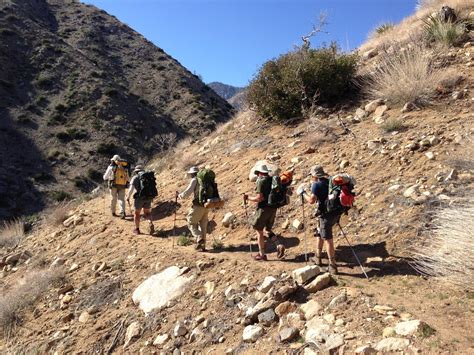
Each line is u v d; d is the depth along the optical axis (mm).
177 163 13375
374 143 8758
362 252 6312
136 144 39875
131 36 66688
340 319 4734
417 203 6637
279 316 5211
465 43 11203
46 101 42969
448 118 8664
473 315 4430
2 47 47219
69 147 37156
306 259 6438
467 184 6574
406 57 11047
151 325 6211
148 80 55281
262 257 6828
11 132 37062
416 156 7816
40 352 6723
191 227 7801
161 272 7332
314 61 11680
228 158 11555
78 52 53938
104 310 7168
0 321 7852
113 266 8359
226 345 5250
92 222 11172
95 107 42719
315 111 11289
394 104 10094
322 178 6125
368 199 7348
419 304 4816
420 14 14914
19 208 29250
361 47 15109
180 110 49625
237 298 5918
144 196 9453
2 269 10781
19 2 61969
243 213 8695
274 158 10125
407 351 3941
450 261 5262
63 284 8492
